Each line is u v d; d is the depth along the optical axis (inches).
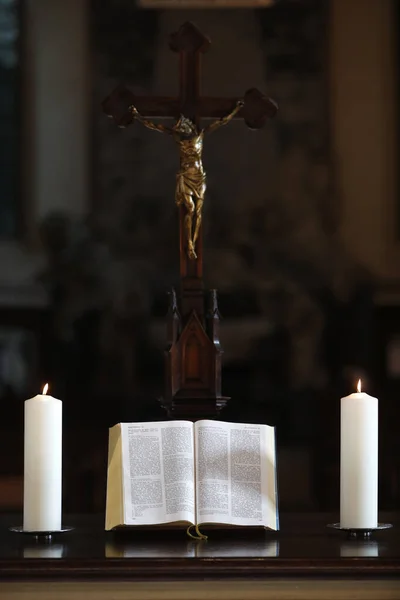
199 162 195.5
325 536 168.1
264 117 202.2
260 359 375.6
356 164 380.5
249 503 166.2
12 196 380.2
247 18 378.9
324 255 378.9
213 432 168.6
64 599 149.2
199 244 194.4
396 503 361.1
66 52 381.1
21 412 370.0
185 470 165.6
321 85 380.8
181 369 189.9
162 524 163.6
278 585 150.1
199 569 147.0
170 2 375.9
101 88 380.8
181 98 201.9
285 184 379.9
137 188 379.9
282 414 373.1
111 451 167.6
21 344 374.9
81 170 380.2
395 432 368.2
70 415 372.5
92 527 179.0
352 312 377.4
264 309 377.4
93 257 378.6
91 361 375.6
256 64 378.9
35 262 377.7
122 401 373.4
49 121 380.8
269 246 378.9
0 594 148.8
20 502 359.3
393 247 379.6
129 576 146.8
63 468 367.9
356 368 375.6
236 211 378.9
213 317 191.9
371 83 380.8
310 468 369.7
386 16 380.2
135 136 379.9
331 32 380.2
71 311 376.5
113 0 379.9
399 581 150.1
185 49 201.9
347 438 169.5
